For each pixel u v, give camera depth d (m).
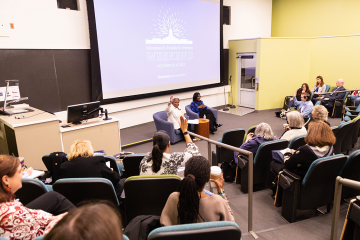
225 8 8.52
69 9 5.27
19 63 4.73
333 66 8.13
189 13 7.18
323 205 2.38
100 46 5.59
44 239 0.51
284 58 8.18
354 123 3.83
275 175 2.68
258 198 2.89
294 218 2.35
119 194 2.31
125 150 5.18
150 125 6.91
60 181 1.77
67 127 3.93
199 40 7.57
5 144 3.99
